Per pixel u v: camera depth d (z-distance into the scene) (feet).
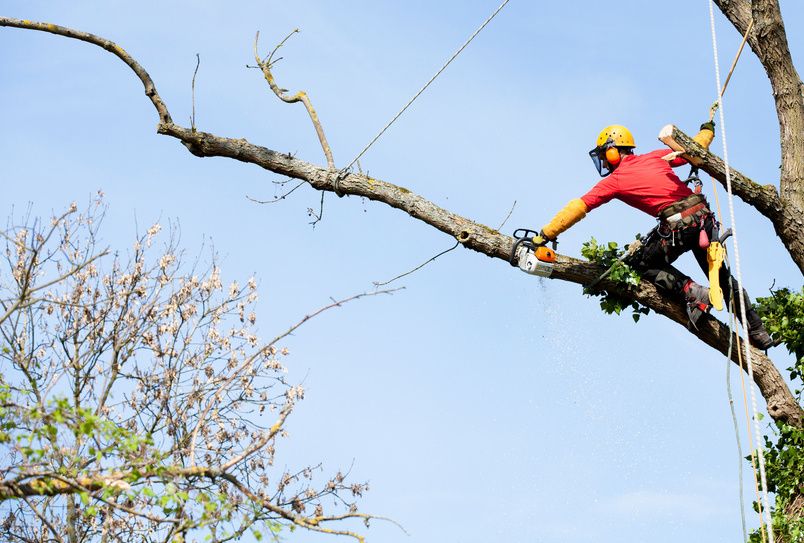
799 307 34.45
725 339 34.47
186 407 43.60
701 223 32.50
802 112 37.76
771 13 37.83
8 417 22.35
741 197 34.83
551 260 34.01
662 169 33.17
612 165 33.88
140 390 44.42
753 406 29.50
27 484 21.71
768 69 38.24
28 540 40.06
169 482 22.36
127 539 40.96
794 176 37.01
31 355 42.34
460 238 36.47
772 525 32.73
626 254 34.63
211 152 40.73
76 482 21.88
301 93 42.27
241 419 44.09
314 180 39.75
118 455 22.76
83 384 43.16
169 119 40.88
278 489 42.86
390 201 38.45
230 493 26.00
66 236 45.85
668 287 34.04
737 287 33.83
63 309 44.62
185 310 45.88
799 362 34.47
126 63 41.52
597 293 35.35
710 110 35.14
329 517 23.20
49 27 41.78
